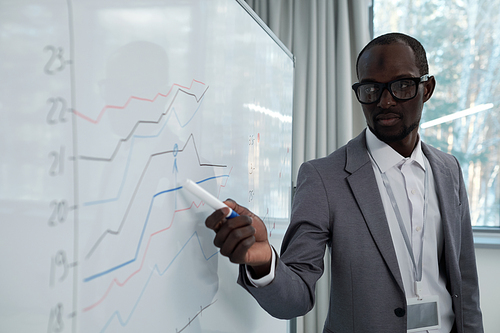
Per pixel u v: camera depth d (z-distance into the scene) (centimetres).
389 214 76
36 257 29
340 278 74
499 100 183
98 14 34
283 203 101
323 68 184
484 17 182
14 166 27
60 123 30
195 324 53
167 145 45
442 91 189
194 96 51
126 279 38
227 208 48
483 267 175
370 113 73
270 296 57
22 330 28
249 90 73
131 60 38
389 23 195
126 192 38
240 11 68
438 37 188
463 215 89
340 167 78
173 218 47
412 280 75
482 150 186
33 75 28
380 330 71
